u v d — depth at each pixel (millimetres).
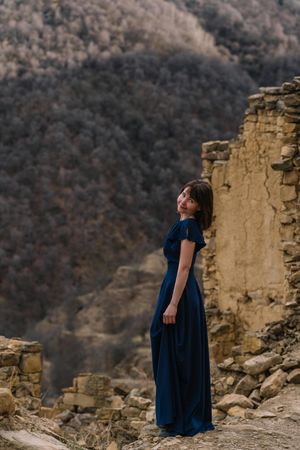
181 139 72062
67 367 41812
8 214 63844
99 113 74062
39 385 11719
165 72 78250
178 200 7945
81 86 76188
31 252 60688
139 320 45656
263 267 14156
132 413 12672
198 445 7590
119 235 63594
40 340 47156
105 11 84438
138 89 76375
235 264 14750
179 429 7809
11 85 75438
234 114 74438
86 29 82375
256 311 14297
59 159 68625
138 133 72750
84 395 15375
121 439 12141
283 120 13609
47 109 73312
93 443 11992
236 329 14703
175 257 7898
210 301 15242
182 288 7711
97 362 41312
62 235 62719
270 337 12578
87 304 51781
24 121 71938
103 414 13336
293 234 13523
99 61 79125
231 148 14844
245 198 14531
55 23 82625
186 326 7785
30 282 57688
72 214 64688
